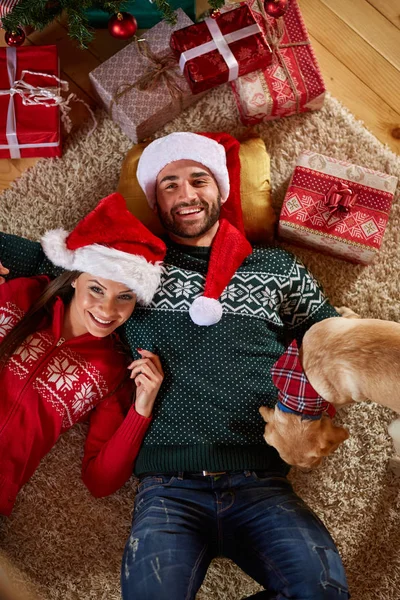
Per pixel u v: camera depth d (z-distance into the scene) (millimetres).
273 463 1580
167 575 1405
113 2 1644
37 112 1778
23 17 1593
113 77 1832
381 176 1752
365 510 1773
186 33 1764
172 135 1629
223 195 1713
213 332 1574
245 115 1873
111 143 1929
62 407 1586
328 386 1298
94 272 1454
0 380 1548
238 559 1556
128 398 1695
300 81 1813
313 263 1889
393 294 1875
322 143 1932
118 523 1766
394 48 1981
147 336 1597
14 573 1572
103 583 1737
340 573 1429
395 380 1218
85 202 1903
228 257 1606
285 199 1742
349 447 1800
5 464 1563
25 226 1891
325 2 1996
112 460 1590
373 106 1979
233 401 1562
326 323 1341
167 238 1699
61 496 1770
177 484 1547
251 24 1771
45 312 1617
